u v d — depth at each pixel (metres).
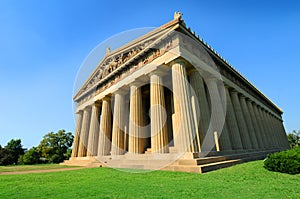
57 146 68.62
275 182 10.09
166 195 7.54
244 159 21.77
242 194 7.63
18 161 62.41
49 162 63.03
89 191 8.68
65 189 9.42
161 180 11.10
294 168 12.11
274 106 62.16
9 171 23.25
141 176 13.09
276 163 13.20
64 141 70.62
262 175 12.06
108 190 8.75
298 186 9.13
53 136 69.62
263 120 45.53
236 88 33.97
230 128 27.08
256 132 36.53
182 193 7.83
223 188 8.70
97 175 14.94
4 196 8.23
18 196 8.16
